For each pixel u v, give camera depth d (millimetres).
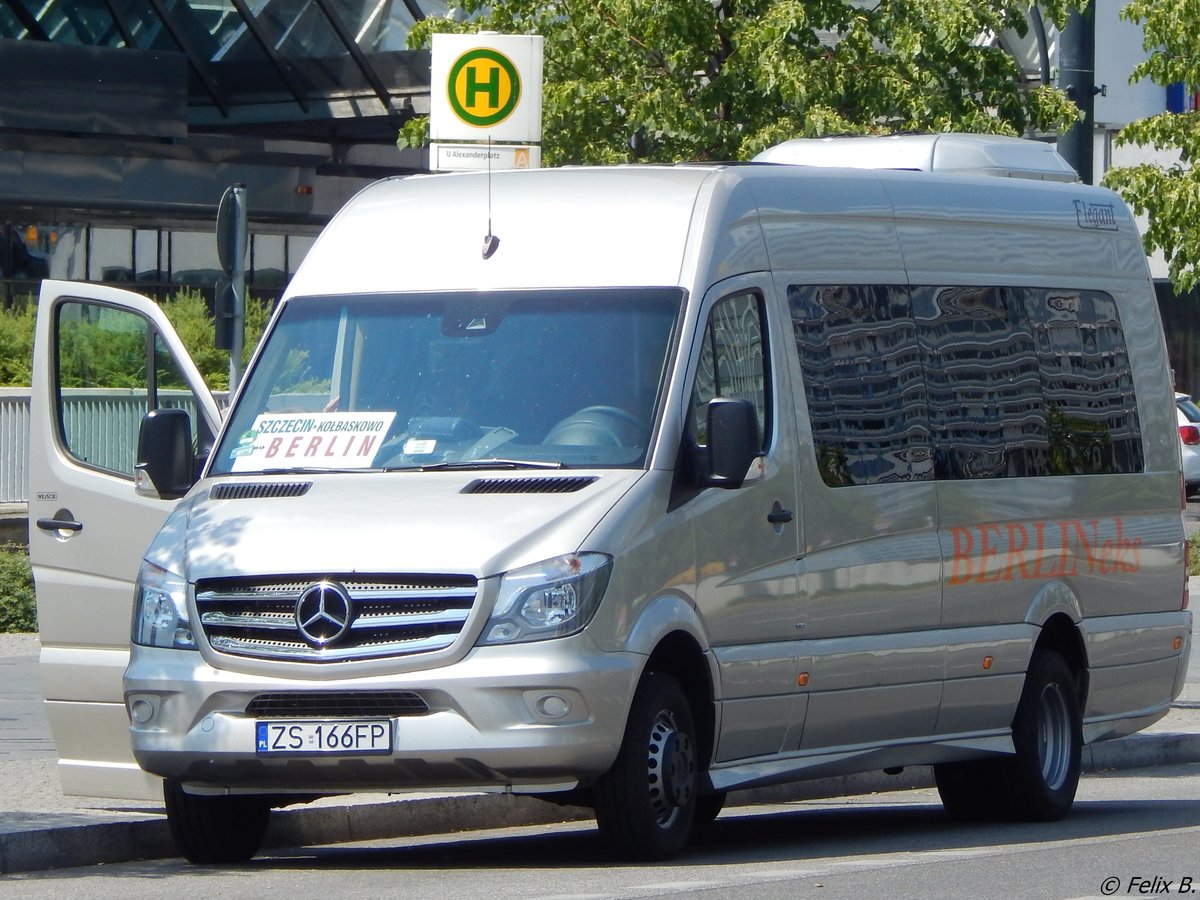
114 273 95500
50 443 27766
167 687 23469
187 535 24062
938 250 29500
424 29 58844
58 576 27641
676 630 23859
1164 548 33188
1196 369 123000
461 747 22438
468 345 25422
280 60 98438
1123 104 113625
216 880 23438
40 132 92312
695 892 21516
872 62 55438
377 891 22078
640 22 54781
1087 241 32500
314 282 26672
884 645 27406
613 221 25891
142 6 97125
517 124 37156
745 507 25156
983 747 29266
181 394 27781
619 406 24500
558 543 22859
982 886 22328
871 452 27500
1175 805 32375
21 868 24547
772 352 26172
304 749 22828
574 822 30500
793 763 26156
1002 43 64500
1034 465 30484
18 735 35938
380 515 23406
